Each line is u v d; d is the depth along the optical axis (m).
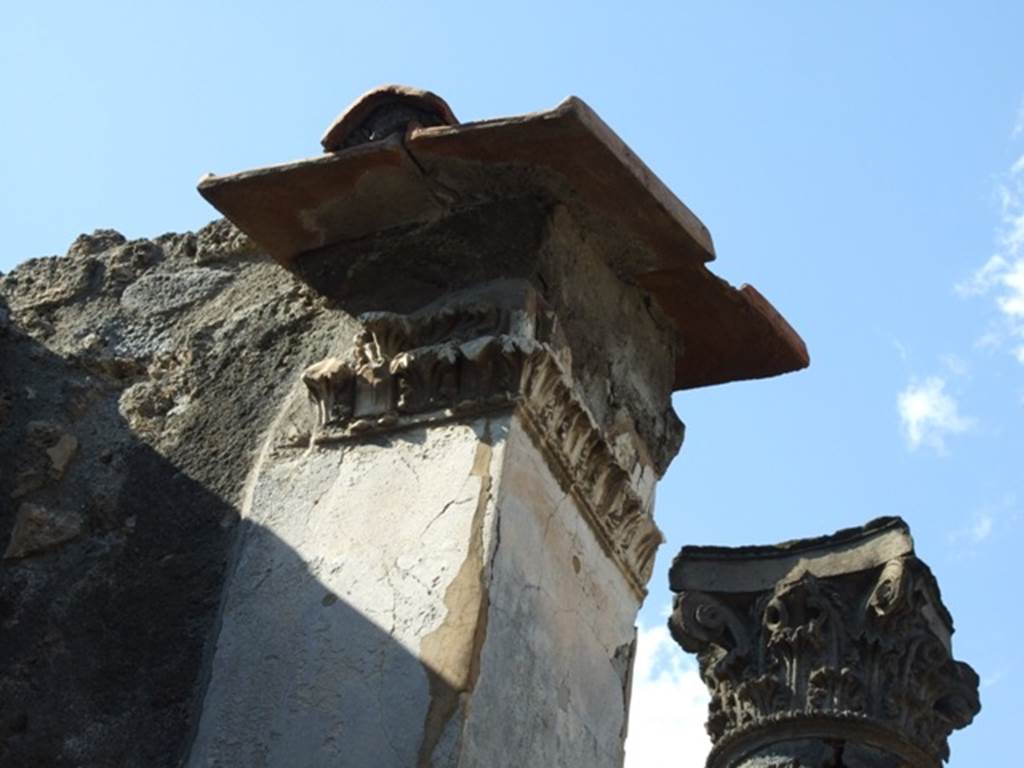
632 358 9.41
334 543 8.70
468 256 9.11
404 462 8.77
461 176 9.07
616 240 9.26
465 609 8.32
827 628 11.72
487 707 8.23
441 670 8.23
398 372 8.91
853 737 11.46
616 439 9.18
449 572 8.42
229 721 8.46
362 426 8.91
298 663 8.48
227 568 8.90
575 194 9.08
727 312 9.55
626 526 9.18
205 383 9.50
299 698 8.40
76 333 9.90
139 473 9.34
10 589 9.20
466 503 8.55
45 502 9.41
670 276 9.41
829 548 11.95
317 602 8.59
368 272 9.32
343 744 8.23
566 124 8.73
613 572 9.10
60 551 9.26
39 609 9.11
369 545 8.62
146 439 9.44
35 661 8.98
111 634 8.93
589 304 9.21
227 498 9.10
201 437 9.34
